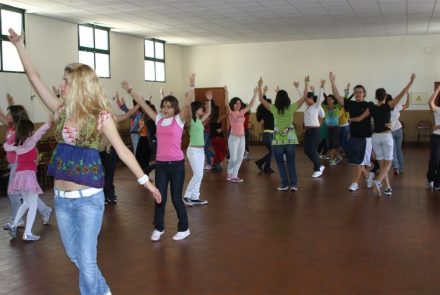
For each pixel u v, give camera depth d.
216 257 4.59
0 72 9.91
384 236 5.18
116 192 8.23
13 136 5.44
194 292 3.73
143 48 15.27
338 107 10.93
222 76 17.52
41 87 3.05
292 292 3.69
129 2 9.70
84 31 12.43
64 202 2.77
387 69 15.94
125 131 13.46
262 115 10.09
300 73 16.72
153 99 15.87
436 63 15.52
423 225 5.61
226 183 8.89
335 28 13.97
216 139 10.38
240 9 10.80
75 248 2.87
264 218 6.11
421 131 15.73
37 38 10.84
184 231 5.24
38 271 4.31
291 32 14.65
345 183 8.58
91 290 2.85
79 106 2.71
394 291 3.67
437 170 7.77
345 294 3.63
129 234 5.49
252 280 3.96
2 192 8.62
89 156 2.75
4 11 9.94
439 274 4.02
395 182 8.55
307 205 6.82
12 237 5.43
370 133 7.55
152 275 4.13
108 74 13.45
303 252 4.68
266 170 10.16
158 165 5.12
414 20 12.70
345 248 4.79
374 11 11.38
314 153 9.27
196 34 14.72
